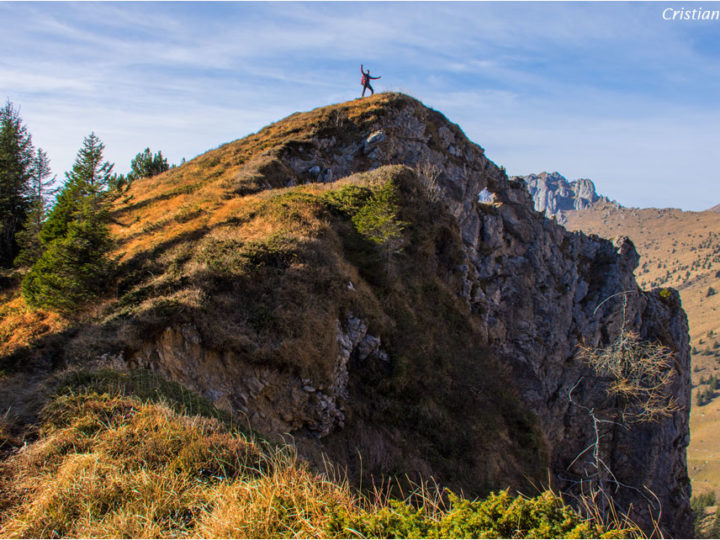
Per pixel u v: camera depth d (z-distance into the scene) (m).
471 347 25.36
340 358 18.14
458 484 16.38
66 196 24.05
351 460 15.48
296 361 16.11
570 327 41.94
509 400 22.84
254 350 15.56
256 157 38.47
